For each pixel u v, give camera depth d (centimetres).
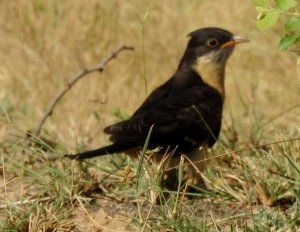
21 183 1108
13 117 1334
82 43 1652
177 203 990
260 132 1290
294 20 948
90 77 1583
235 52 1628
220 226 990
